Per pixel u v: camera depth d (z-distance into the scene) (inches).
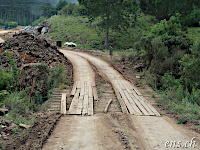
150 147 187.2
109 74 622.8
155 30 770.8
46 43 742.5
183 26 1665.8
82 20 2847.0
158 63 586.9
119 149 179.9
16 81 343.6
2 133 192.7
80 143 191.3
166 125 256.7
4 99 285.4
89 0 1692.9
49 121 252.5
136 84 500.7
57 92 399.2
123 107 330.0
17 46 561.6
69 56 1023.0
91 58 981.8
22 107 273.1
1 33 2630.4
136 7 1791.3
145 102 364.2
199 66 442.0
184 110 311.9
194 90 419.5
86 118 277.1
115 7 1633.9
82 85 462.3
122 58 904.9
